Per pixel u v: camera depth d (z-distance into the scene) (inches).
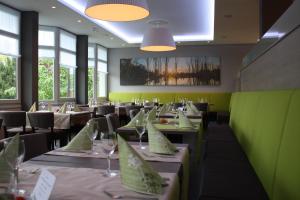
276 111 85.2
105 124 131.0
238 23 322.3
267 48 144.2
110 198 46.8
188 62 492.7
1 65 285.7
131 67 513.7
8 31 282.8
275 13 221.8
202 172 102.3
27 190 49.8
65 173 60.1
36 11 296.8
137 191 49.6
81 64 412.5
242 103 177.8
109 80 523.2
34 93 299.7
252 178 94.3
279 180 69.7
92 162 69.6
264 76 157.8
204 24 374.6
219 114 383.9
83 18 322.7
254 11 274.4
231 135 189.3
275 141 79.4
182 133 136.0
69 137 226.5
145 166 50.9
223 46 480.4
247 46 472.4
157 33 258.7
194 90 492.7
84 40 410.3
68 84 403.5
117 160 71.5
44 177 44.6
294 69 100.1
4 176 51.3
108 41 456.4
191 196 127.0
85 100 414.6
